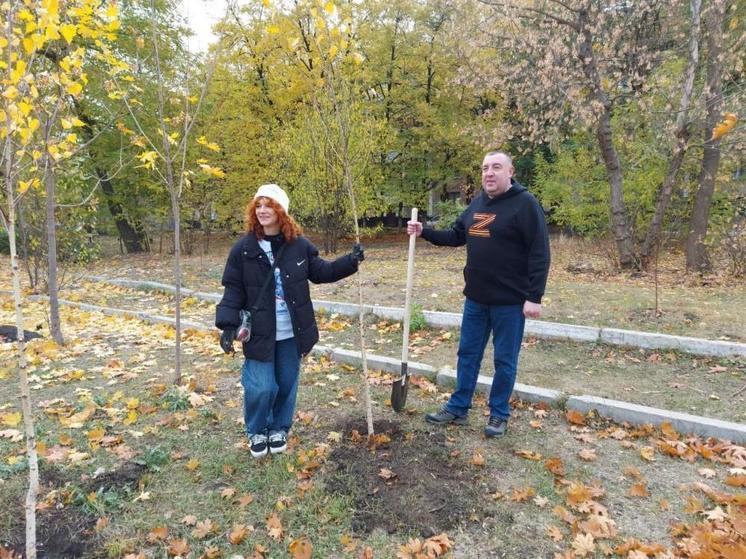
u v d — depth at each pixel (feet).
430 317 20.01
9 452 10.76
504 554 7.97
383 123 45.83
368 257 42.75
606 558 7.86
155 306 26.55
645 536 8.33
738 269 28.14
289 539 8.28
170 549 8.05
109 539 8.28
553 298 22.94
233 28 42.34
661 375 14.87
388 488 9.54
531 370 15.44
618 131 34.47
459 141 50.31
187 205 46.14
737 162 32.19
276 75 48.32
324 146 37.78
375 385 14.66
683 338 16.24
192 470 10.23
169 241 56.95
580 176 37.96
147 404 13.26
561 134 36.58
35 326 21.99
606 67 33.06
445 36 44.34
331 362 16.58
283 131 44.60
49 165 14.94
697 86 31.50
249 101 51.80
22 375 7.07
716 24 28.07
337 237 43.55
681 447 10.85
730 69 29.25
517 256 11.05
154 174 43.37
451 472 10.09
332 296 25.17
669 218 35.73
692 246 30.53
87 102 35.81
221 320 9.73
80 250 32.09
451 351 17.38
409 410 12.91
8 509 8.90
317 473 10.05
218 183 46.70
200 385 14.64
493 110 47.14
